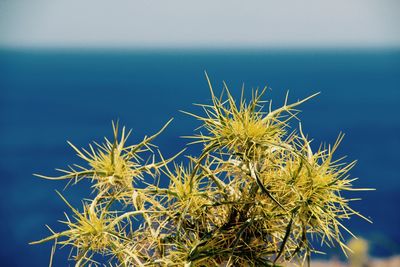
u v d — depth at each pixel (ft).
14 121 331.98
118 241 9.39
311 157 9.57
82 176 9.71
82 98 375.25
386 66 520.01
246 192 9.72
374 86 418.72
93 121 326.03
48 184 238.27
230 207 9.70
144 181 9.77
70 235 9.13
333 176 9.39
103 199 9.95
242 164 9.61
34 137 296.30
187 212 9.68
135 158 9.96
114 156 9.82
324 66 520.42
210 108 9.84
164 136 284.41
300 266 9.34
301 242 9.25
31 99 380.58
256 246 9.53
